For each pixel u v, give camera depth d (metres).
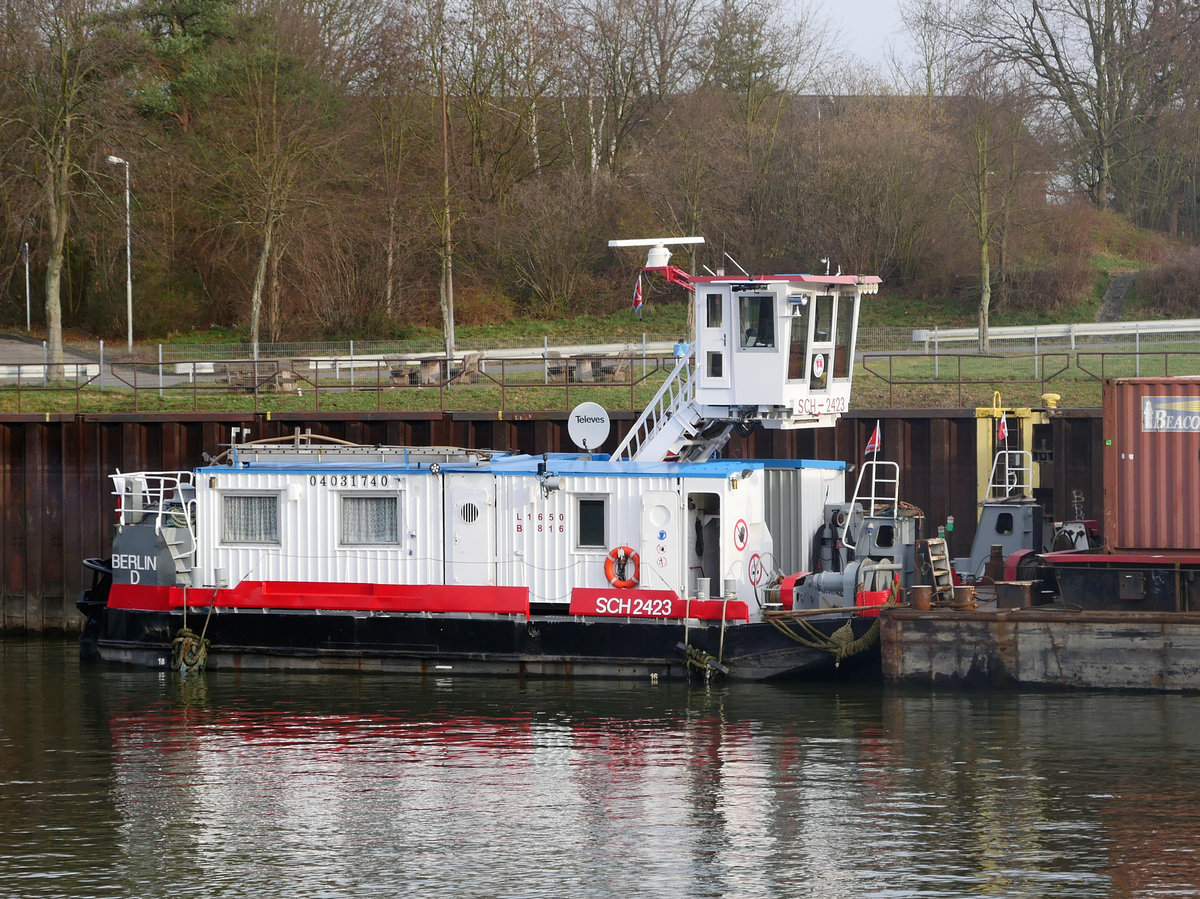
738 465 95.75
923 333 185.38
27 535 130.88
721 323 98.50
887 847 59.72
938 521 119.06
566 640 94.75
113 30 194.62
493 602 95.62
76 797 69.38
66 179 192.00
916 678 88.94
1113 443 89.94
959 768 71.38
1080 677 86.00
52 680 100.25
